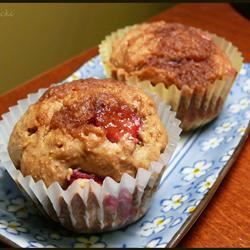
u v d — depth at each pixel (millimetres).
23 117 195
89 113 183
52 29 320
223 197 202
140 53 246
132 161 176
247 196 203
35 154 179
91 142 174
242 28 329
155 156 183
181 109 239
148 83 236
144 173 173
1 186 199
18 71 309
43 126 185
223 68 245
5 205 192
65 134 178
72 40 340
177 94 234
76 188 168
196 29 269
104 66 264
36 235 178
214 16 343
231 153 216
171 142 198
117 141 177
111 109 186
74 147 174
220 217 192
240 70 269
